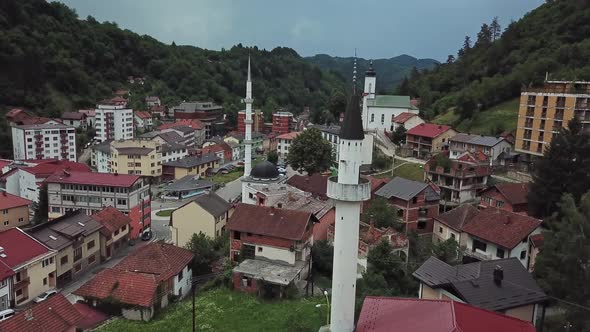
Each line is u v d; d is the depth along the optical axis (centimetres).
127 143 14350
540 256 4566
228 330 4791
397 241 6309
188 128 18975
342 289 3747
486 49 19688
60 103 19975
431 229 7819
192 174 14675
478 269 4209
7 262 5812
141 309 5159
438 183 9062
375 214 7275
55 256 6556
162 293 5466
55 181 9106
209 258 6475
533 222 6075
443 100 17338
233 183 14050
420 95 19988
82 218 7619
